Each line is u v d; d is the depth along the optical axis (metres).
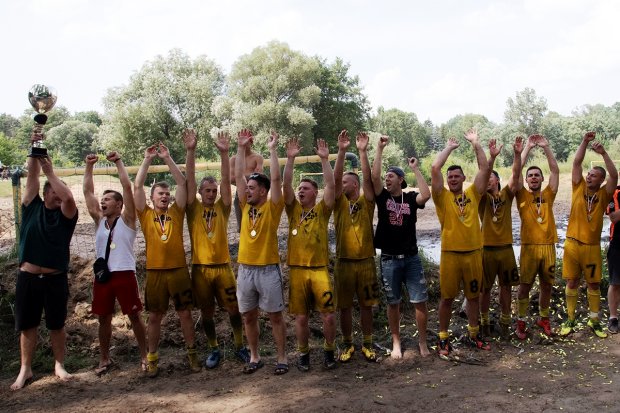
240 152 5.75
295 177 18.69
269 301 5.49
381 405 4.67
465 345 6.24
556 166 6.44
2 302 6.80
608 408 4.47
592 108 82.06
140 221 5.61
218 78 45.41
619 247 6.63
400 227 5.79
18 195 7.55
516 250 12.27
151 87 40.16
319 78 41.53
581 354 5.91
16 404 4.95
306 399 4.83
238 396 4.98
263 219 5.47
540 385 5.03
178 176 5.68
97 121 99.69
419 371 5.51
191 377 5.53
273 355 6.15
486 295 6.41
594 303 6.58
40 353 6.09
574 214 6.63
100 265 5.50
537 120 48.31
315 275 5.50
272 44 38.91
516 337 6.47
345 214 5.72
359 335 6.80
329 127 43.56
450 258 5.83
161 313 5.55
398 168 5.91
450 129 112.44
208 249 5.69
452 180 5.87
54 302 5.44
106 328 5.64
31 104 5.27
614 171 6.43
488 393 4.87
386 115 86.94
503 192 6.33
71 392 5.20
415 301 5.88
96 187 11.98
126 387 5.30
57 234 5.41
